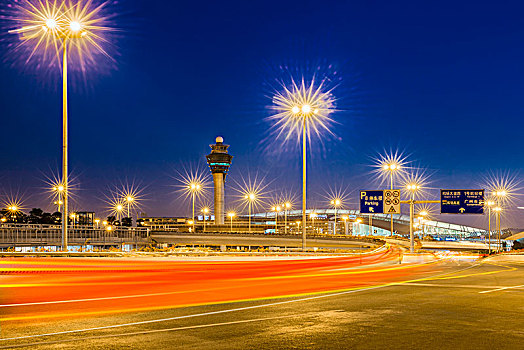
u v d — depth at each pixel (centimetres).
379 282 1756
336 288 1537
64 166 2767
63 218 2719
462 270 2562
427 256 4797
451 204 4959
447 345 719
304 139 3656
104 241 10019
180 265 2134
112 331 814
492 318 964
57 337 765
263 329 839
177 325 873
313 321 922
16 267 1897
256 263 2359
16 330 820
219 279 1766
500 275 2173
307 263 2511
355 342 739
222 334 795
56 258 2262
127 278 1702
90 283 1545
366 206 5119
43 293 1315
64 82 2803
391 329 843
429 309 1084
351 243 10394
